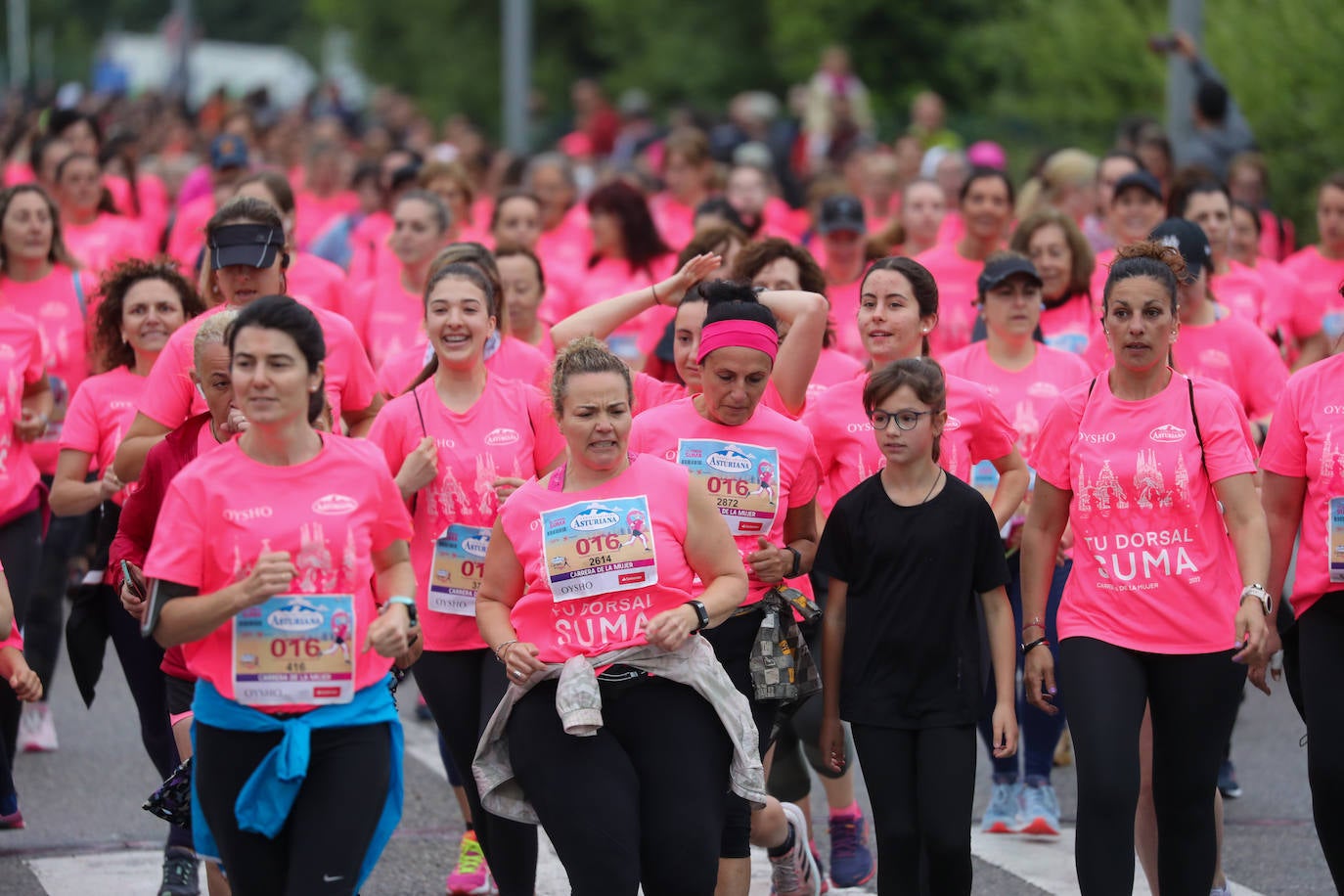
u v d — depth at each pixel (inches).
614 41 3329.2
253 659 480.1
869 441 639.8
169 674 588.7
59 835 730.8
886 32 2687.0
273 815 477.7
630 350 1077.1
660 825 508.4
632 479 528.1
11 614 606.2
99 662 633.0
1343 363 572.1
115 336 726.5
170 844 633.0
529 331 869.8
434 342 609.6
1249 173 1231.5
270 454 484.4
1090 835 545.6
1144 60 1804.9
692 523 528.7
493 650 567.2
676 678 515.8
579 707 494.9
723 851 558.9
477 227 1550.2
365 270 1188.5
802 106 2391.7
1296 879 683.4
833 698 580.4
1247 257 1061.1
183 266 744.3
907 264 641.6
